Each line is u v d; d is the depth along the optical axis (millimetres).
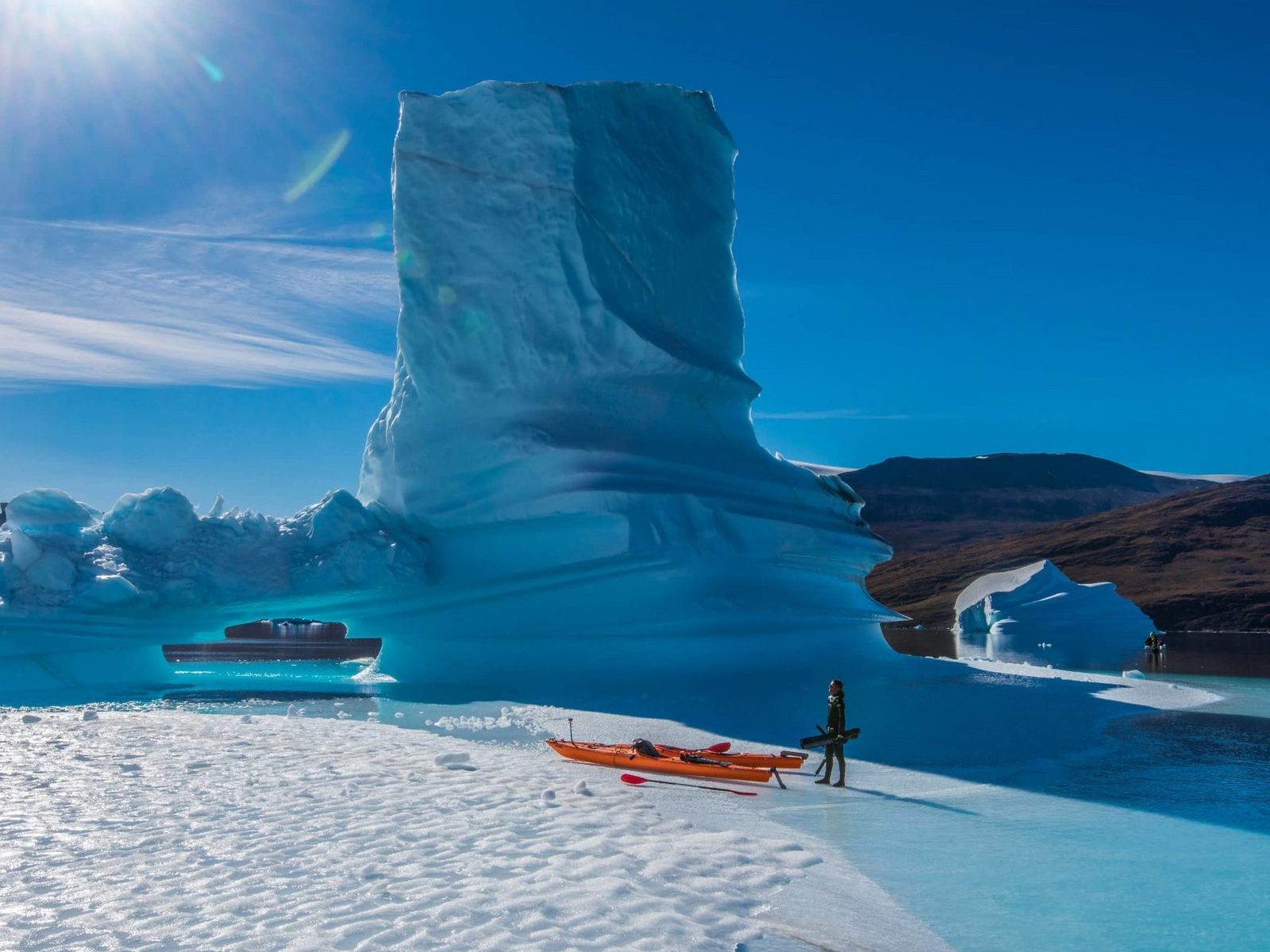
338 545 23969
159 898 6777
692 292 25719
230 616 23719
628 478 22203
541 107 24000
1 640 22625
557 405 23250
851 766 12609
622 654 21312
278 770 11883
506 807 9891
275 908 6562
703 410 25047
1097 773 12312
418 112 24672
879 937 6629
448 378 23875
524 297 23453
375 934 6082
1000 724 15656
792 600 22812
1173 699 19641
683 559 21609
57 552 22844
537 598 22766
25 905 6613
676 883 7441
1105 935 6805
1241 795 11078
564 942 6039
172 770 11812
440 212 24266
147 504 24141
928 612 98000
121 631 23234
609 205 24297
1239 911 7301
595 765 12688
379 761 12664
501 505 23203
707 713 16391
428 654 23906
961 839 9203
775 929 6617
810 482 25562
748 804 10523
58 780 11148
